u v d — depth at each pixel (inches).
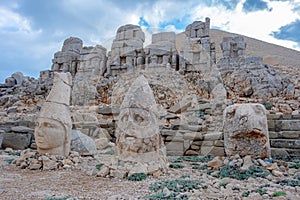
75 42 735.1
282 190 177.6
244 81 523.2
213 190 177.5
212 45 587.5
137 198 159.8
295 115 351.6
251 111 263.0
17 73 779.4
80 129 438.6
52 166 264.4
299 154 317.1
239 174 227.0
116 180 214.4
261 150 259.1
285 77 534.9
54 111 286.4
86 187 191.8
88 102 530.9
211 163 268.5
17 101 636.1
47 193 174.4
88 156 329.1
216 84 496.4
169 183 196.4
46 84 664.4
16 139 408.2
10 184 200.7
